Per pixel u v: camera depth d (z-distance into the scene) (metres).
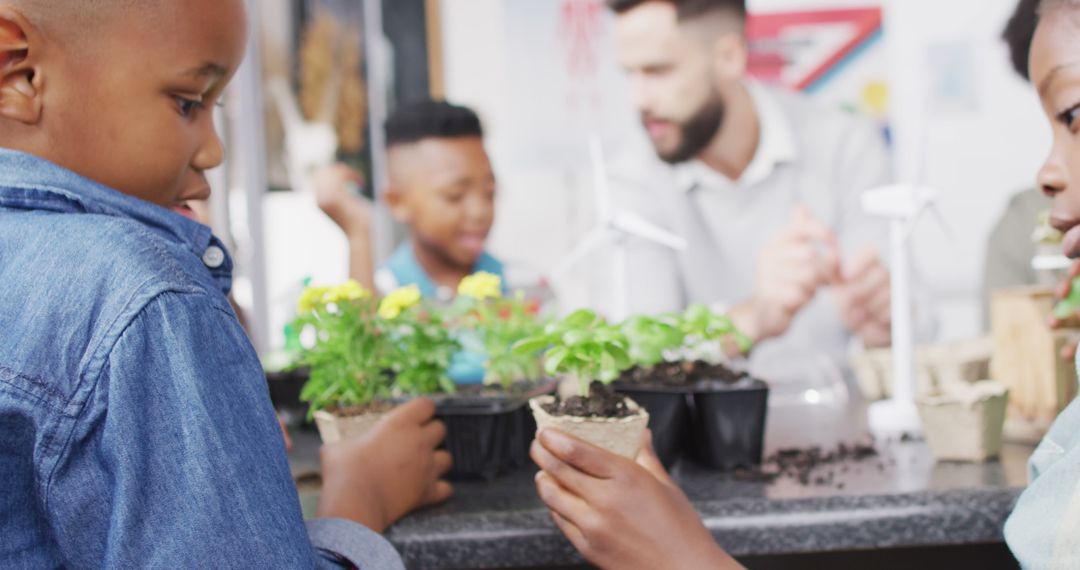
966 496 1.03
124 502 0.57
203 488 0.58
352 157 2.96
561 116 2.96
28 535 0.63
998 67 2.82
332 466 1.03
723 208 2.95
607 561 0.85
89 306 0.60
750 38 2.91
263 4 2.87
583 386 1.03
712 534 1.02
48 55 0.63
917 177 1.47
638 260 2.92
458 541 1.03
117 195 0.67
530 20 2.94
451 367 1.71
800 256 2.94
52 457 0.59
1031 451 1.27
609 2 2.92
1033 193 2.67
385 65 2.95
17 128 0.65
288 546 0.61
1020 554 0.77
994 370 1.41
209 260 0.74
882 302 2.93
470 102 2.97
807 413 1.74
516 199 2.97
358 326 1.32
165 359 0.60
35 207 0.65
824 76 2.92
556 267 2.98
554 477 0.88
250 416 0.64
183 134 0.68
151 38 0.64
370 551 0.83
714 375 1.35
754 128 2.93
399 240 2.98
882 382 1.81
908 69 2.87
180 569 0.57
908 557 1.20
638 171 2.96
